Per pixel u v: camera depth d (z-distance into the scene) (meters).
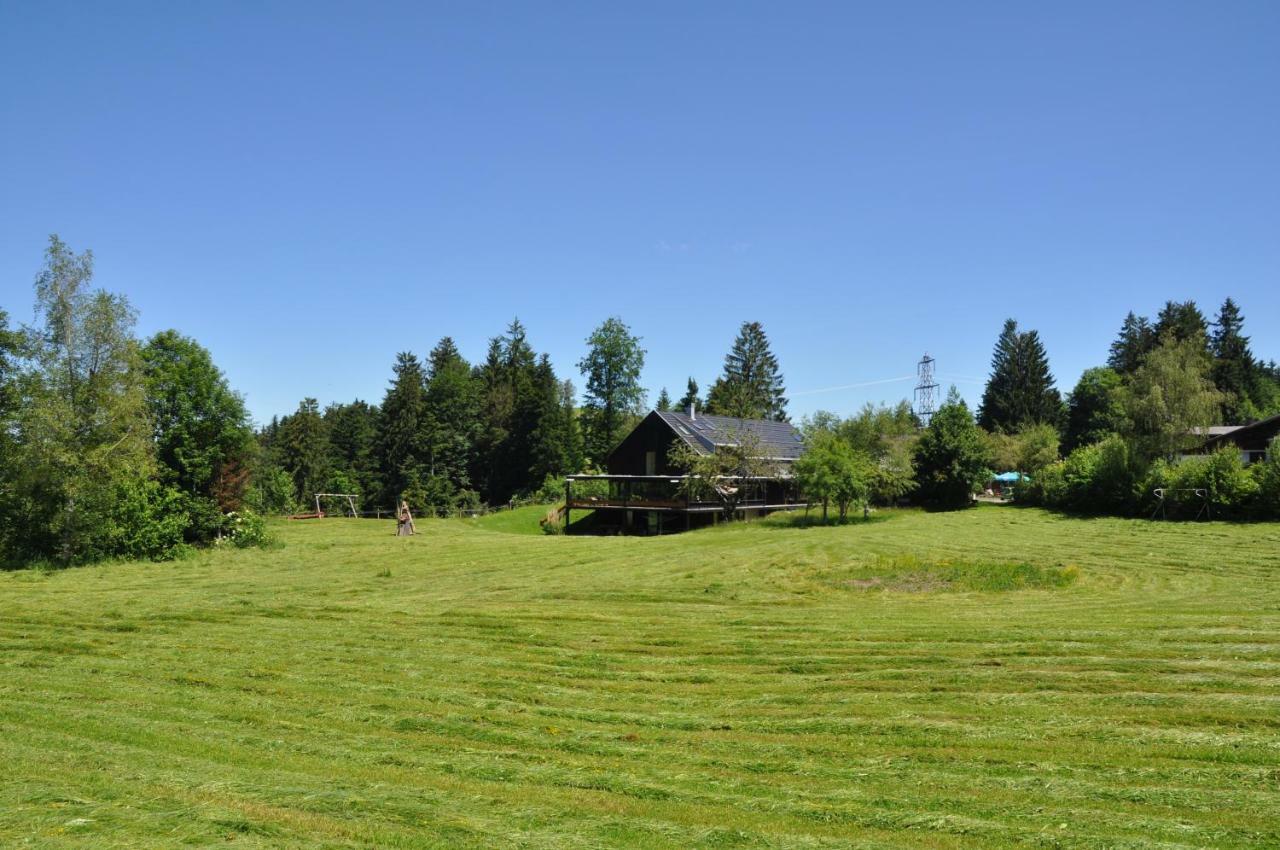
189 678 10.00
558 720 8.12
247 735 7.75
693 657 10.78
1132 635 10.80
